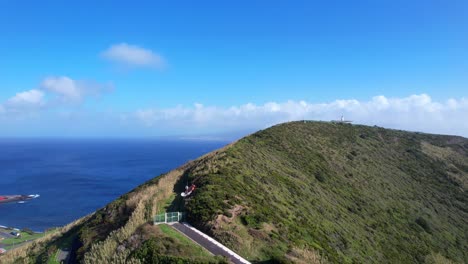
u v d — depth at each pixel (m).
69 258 39.62
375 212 64.62
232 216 36.00
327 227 47.41
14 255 50.28
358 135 110.50
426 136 131.25
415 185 87.31
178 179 54.34
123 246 32.12
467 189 92.69
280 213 42.81
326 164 77.88
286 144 81.50
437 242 63.72
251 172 54.00
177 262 27.30
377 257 47.44
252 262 29.66
